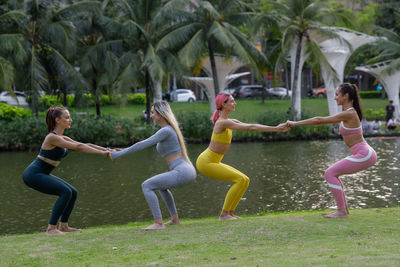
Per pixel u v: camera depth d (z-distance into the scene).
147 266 4.32
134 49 28.17
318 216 6.55
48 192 6.29
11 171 16.64
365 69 36.56
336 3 42.06
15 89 43.25
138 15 27.61
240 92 47.47
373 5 43.03
